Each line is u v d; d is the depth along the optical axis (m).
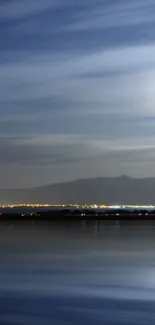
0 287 66.69
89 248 116.25
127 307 54.94
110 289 65.06
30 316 51.12
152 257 97.88
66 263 90.06
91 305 55.97
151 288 65.81
